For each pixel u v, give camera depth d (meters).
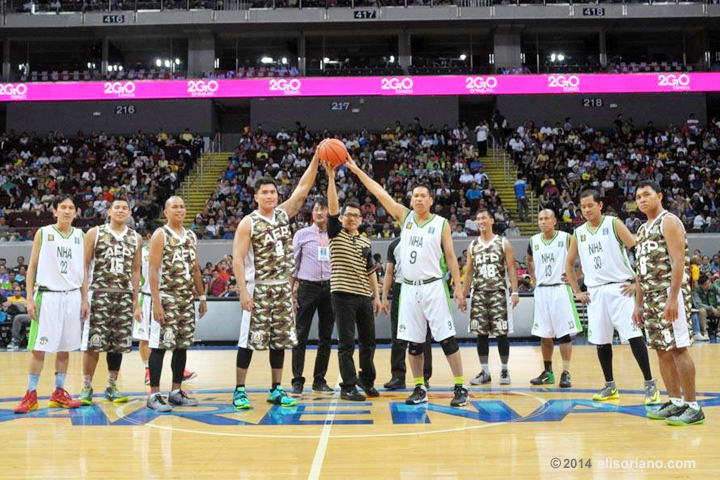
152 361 5.25
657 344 4.58
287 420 4.70
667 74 23.27
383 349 11.72
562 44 25.34
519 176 20.48
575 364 8.66
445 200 18.48
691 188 19.58
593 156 21.52
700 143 22.64
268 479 3.14
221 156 23.14
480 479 3.10
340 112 24.48
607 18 23.66
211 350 11.66
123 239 5.76
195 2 24.22
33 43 25.48
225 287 13.42
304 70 24.67
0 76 24.83
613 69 24.14
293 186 19.23
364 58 25.66
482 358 6.88
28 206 18.80
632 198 18.61
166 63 25.58
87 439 4.09
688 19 23.78
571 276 5.98
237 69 25.09
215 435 4.18
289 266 5.46
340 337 5.70
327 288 6.26
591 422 4.52
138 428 4.44
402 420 4.66
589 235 5.62
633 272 5.45
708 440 3.90
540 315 6.68
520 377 7.38
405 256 5.40
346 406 5.33
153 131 24.45
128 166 21.62
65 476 3.23
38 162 21.69
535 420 4.61
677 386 4.62
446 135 23.25
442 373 7.89
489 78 23.45
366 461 3.47
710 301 13.24
